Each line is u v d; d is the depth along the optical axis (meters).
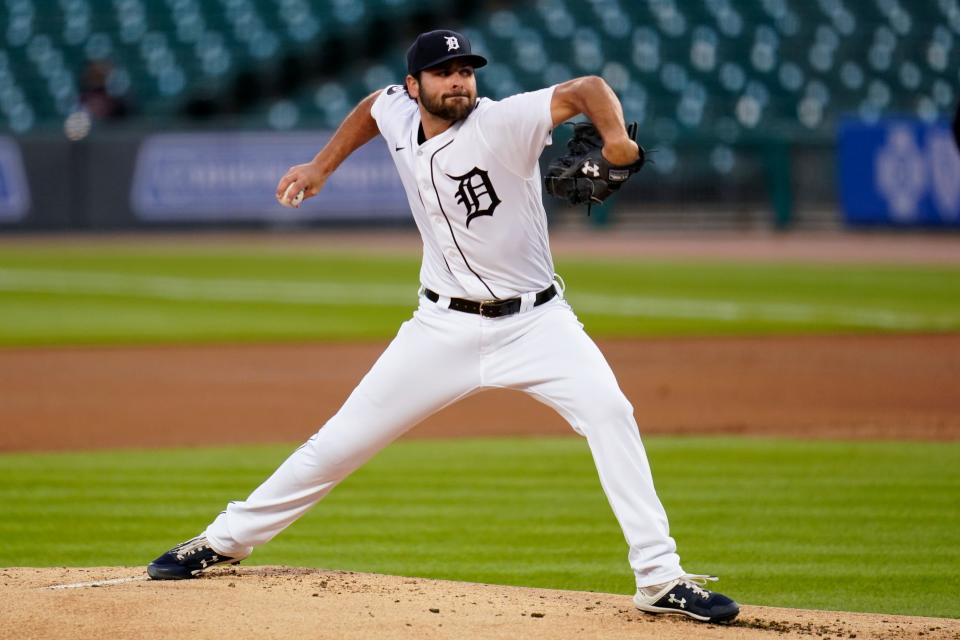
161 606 15.53
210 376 41.66
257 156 86.06
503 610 15.84
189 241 85.06
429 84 14.87
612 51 96.56
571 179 14.82
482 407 36.97
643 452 15.56
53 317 54.69
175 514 23.58
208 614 15.21
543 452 30.08
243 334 50.06
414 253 77.81
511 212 15.20
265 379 41.06
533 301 15.69
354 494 25.50
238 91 97.75
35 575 17.44
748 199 87.88
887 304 57.25
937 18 98.81
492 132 14.72
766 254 77.00
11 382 40.56
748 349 46.41
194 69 98.00
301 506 16.77
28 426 33.75
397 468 28.14
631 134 14.63
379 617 15.27
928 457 28.95
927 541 21.59
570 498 25.16
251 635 14.43
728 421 33.91
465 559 20.58
